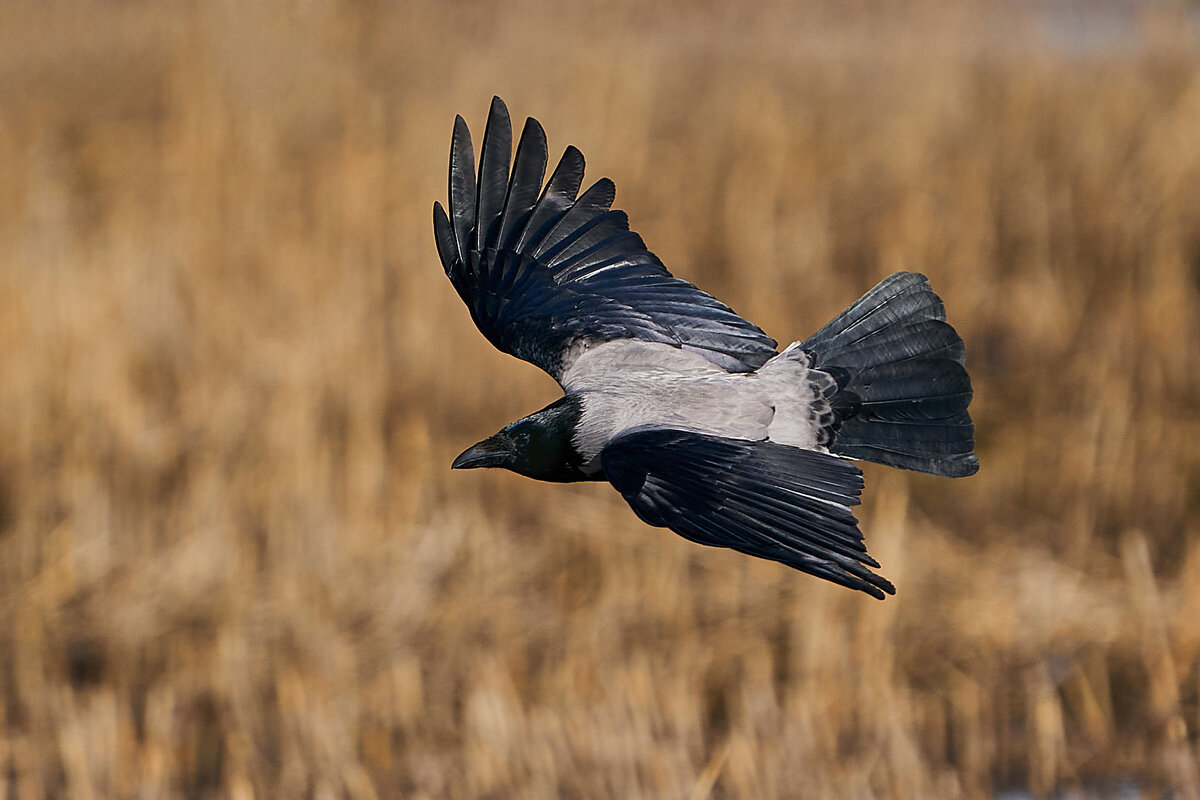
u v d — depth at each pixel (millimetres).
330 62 17938
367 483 12133
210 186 15469
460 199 6246
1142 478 13164
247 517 12062
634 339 5922
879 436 5914
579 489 12461
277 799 9594
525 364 13820
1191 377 14508
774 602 11367
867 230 17016
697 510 4887
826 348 6023
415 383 13500
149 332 13578
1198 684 10781
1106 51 20109
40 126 18547
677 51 20266
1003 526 12883
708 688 10766
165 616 11203
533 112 17281
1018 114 17969
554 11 20781
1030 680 10844
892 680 10617
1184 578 11617
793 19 21156
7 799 9742
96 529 11758
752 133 17719
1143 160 16906
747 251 16078
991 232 16734
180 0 21172
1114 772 10117
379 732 10312
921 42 19844
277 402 12648
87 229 16203
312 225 15211
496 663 10523
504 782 9492
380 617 11172
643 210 16719
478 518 12102
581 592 11594
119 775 9750
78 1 22219
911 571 11711
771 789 9141
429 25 19625
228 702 10492
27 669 10773
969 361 15477
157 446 12461
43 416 12555
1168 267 15602
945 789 9594
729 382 5750
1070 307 15719
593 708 10062
